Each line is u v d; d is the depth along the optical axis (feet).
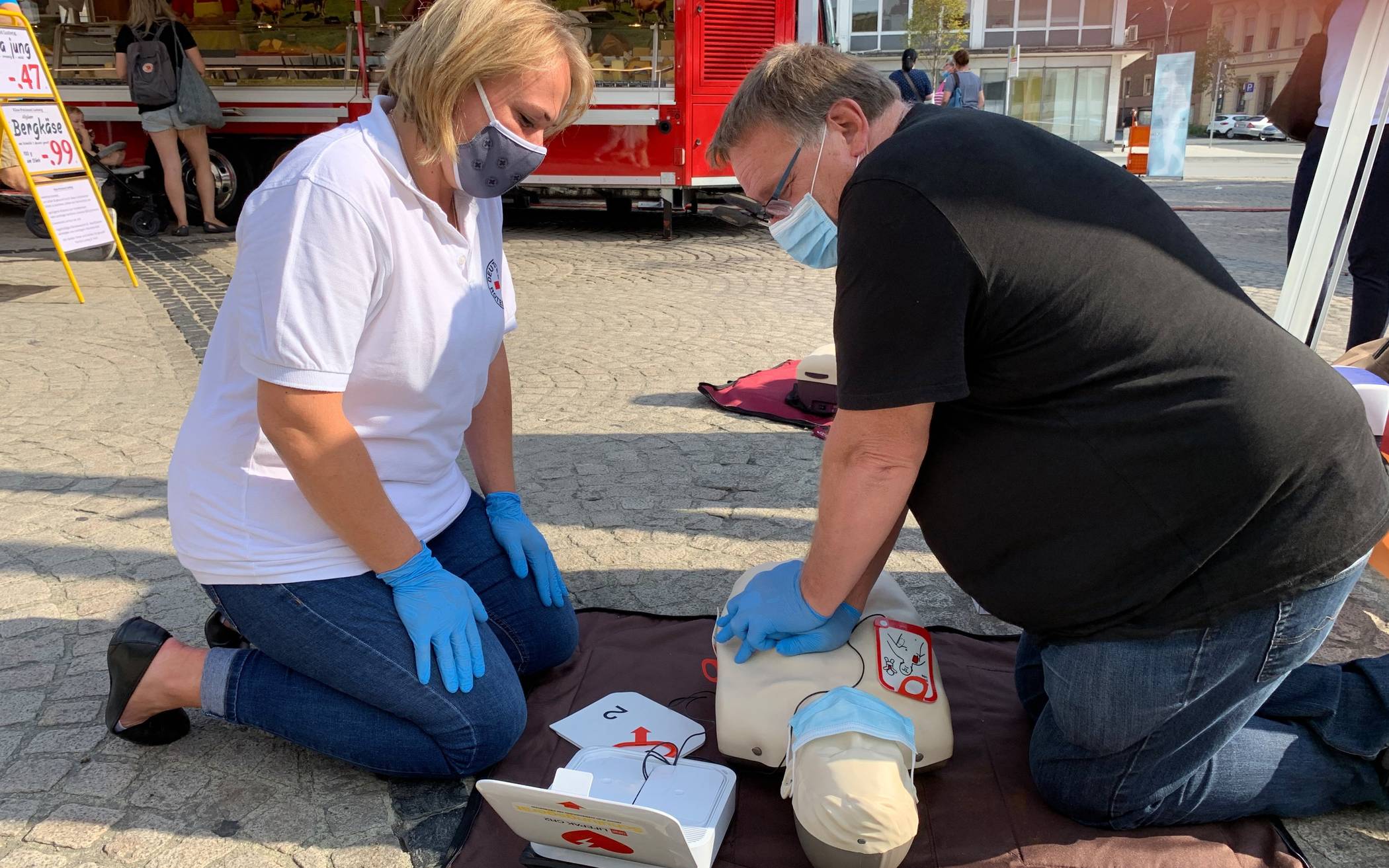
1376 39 8.91
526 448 13.52
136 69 29.19
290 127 32.50
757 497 11.82
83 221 22.45
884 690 6.59
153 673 6.83
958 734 7.34
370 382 6.49
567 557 10.35
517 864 6.08
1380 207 13.50
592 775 6.14
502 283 7.44
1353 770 6.30
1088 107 111.65
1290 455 5.07
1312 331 10.03
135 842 6.29
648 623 8.90
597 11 30.86
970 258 5.12
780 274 26.58
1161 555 5.33
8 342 18.56
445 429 7.14
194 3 34.09
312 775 6.98
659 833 5.44
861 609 7.16
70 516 11.20
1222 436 5.07
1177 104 59.47
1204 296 5.27
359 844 6.31
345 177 5.90
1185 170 68.44
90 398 15.43
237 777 6.95
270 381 5.84
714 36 30.12
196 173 31.42
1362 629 8.79
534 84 5.99
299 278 5.76
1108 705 5.67
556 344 19.15
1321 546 5.21
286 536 6.50
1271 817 6.44
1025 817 6.47
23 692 7.89
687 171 30.86
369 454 6.59
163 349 18.17
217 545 6.50
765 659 6.86
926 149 5.32
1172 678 5.52
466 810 6.52
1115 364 5.21
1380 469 5.46
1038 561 5.71
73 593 9.48
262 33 33.24
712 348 18.81
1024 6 110.63
